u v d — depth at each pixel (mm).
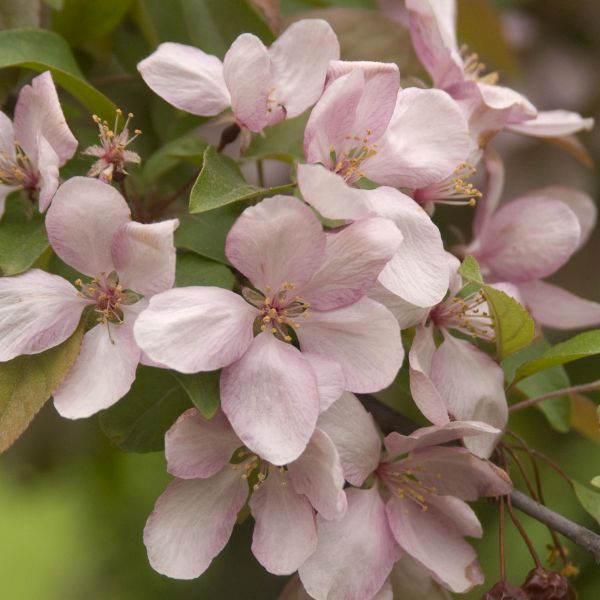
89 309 375
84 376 368
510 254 421
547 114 427
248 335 367
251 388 364
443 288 373
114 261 370
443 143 386
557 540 409
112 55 448
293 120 406
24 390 367
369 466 383
